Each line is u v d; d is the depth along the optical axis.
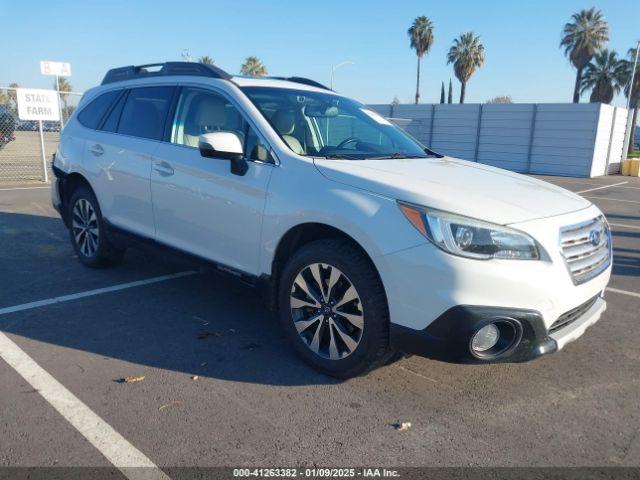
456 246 2.84
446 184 3.29
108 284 5.13
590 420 3.08
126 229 4.85
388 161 3.81
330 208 3.22
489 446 2.80
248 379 3.40
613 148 26.00
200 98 4.32
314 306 3.42
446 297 2.82
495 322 2.85
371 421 2.99
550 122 25.06
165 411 3.01
